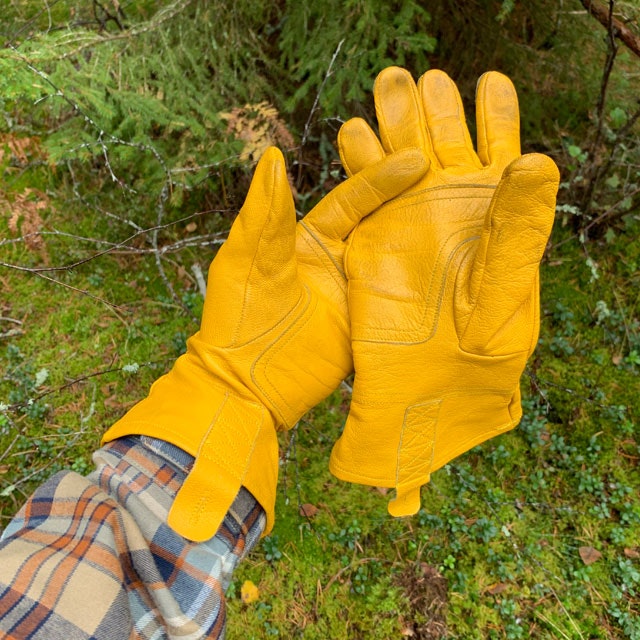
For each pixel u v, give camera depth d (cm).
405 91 95
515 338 86
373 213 93
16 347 206
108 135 171
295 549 181
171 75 182
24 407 194
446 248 84
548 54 196
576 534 185
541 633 170
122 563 65
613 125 217
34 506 67
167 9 179
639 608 171
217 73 192
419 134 92
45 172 233
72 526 64
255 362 84
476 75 206
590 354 213
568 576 178
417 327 86
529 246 77
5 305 215
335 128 204
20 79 148
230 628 168
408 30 165
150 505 70
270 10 195
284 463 186
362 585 175
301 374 89
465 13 187
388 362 87
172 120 177
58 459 189
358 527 182
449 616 172
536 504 189
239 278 82
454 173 87
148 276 224
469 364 87
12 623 53
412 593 174
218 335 84
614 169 207
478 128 93
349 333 94
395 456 95
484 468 196
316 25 182
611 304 221
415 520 185
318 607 172
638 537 182
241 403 83
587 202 212
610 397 204
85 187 232
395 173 87
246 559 178
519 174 71
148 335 212
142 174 217
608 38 165
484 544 183
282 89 204
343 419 202
